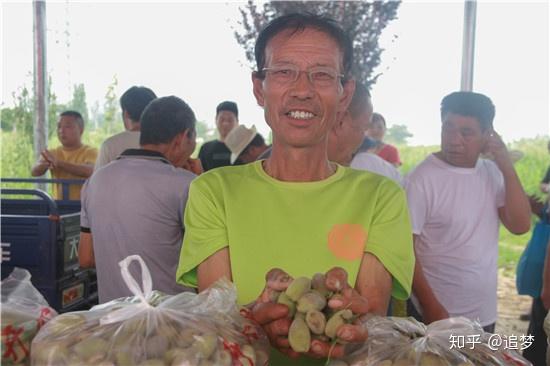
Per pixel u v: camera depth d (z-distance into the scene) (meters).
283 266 1.42
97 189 2.62
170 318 1.10
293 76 1.41
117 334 1.06
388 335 1.20
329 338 1.09
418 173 2.73
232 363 1.05
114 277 2.61
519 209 2.75
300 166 1.52
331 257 1.42
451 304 2.73
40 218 3.38
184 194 2.63
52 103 7.99
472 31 5.55
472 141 2.67
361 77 6.22
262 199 1.48
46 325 1.13
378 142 6.93
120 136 3.80
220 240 1.45
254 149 5.23
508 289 6.62
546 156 9.02
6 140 7.66
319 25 1.43
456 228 2.69
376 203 1.48
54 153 5.64
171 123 2.76
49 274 3.40
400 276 1.42
